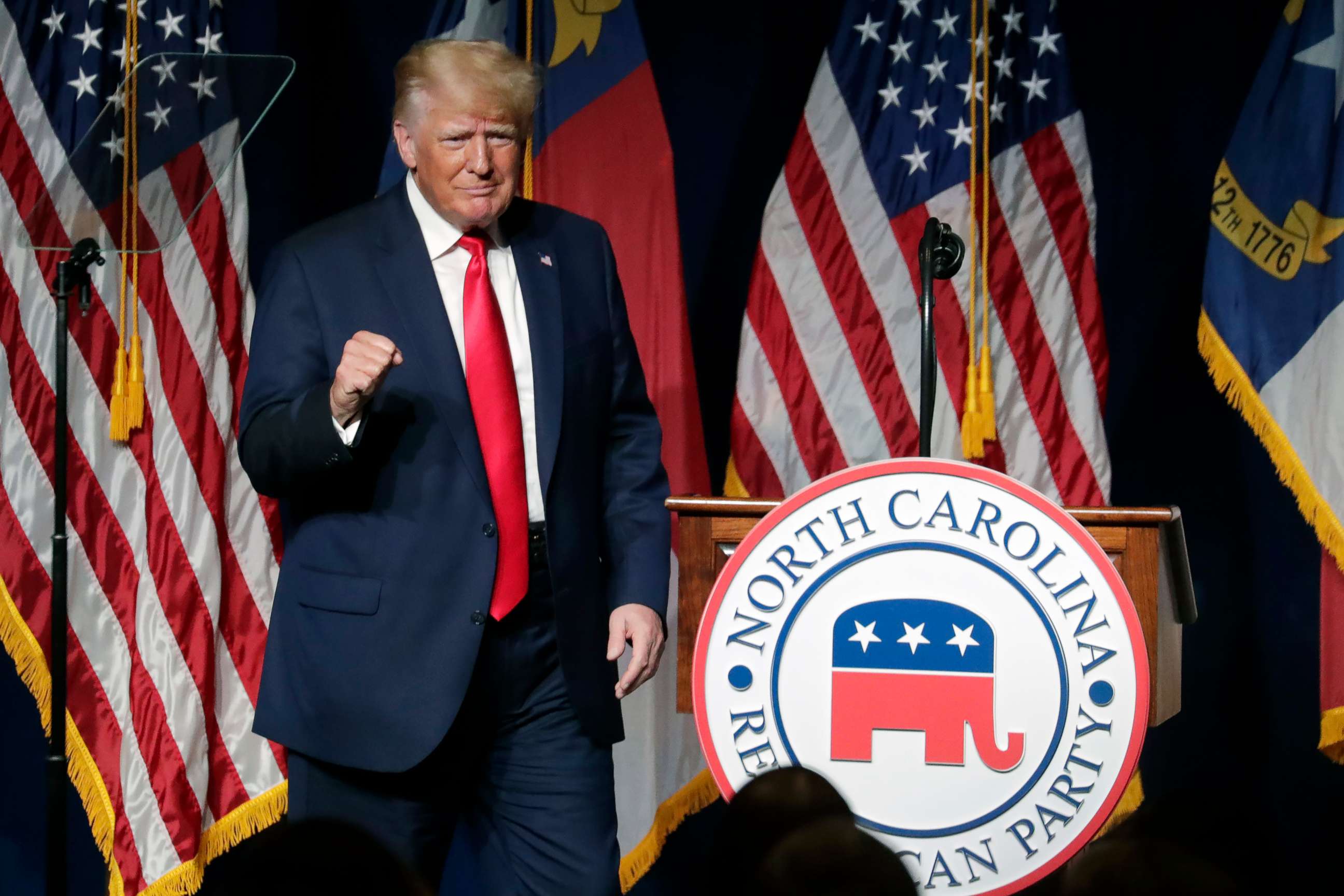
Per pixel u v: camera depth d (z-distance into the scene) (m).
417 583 6.41
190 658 10.38
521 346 6.82
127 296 10.53
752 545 5.38
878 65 11.33
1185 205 11.87
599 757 6.90
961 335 11.00
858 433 11.02
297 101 11.72
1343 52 10.79
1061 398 10.93
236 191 10.77
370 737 6.33
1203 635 11.77
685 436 10.88
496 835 7.07
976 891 5.24
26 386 10.44
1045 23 11.26
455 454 6.49
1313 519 10.55
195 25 10.83
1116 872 4.56
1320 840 11.44
